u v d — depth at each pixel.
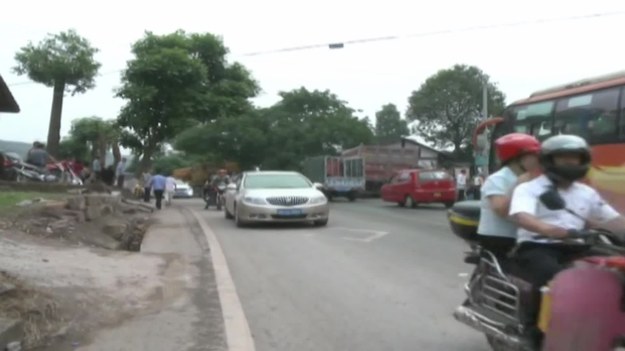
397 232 16.78
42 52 34.88
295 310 8.27
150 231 17.17
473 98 72.75
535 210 5.15
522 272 5.33
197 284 9.71
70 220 14.70
